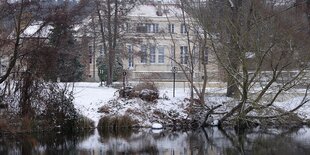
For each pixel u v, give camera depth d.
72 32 29.91
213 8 29.88
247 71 27.03
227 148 22.89
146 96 30.19
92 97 30.36
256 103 27.47
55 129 26.59
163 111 29.47
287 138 25.62
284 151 22.02
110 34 40.38
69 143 23.78
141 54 45.56
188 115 29.06
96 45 47.00
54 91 27.05
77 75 42.62
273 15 27.58
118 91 31.22
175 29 55.84
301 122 29.47
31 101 26.50
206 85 30.48
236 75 27.47
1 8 26.03
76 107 28.53
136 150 22.28
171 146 23.42
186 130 28.45
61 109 27.00
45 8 26.83
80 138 25.36
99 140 24.92
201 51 30.12
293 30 27.25
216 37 28.73
